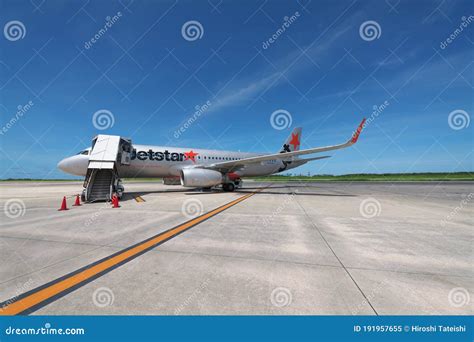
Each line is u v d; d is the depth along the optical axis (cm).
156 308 227
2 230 538
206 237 484
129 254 378
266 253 386
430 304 238
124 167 1508
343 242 453
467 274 309
